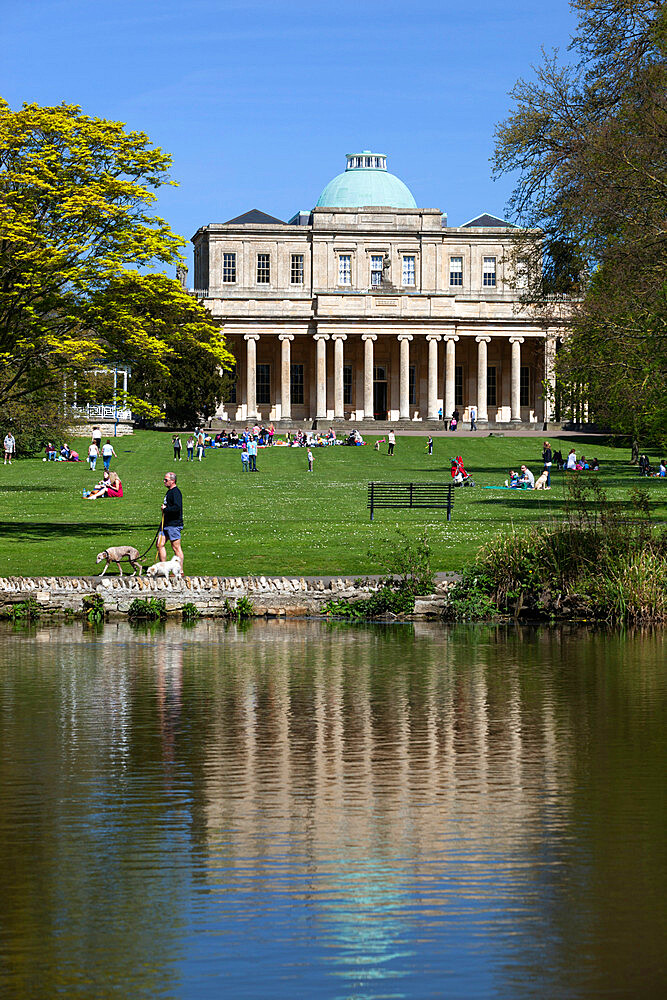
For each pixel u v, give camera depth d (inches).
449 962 375.6
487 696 800.3
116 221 1718.8
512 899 426.0
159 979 365.4
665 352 1478.8
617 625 1178.6
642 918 407.8
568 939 391.9
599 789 566.3
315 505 2242.9
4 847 485.7
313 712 747.4
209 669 912.9
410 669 912.9
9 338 1697.8
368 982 362.9
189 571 1371.8
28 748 652.1
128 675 885.8
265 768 609.3
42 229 1663.4
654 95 1536.7
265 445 4323.3
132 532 1776.6
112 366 1834.4
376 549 1534.2
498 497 2449.6
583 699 788.6
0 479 2908.5
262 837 495.5
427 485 2001.7
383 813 528.7
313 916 412.5
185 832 503.2
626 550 1261.1
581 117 1814.7
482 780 585.0
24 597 1234.6
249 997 353.4
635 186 1512.1
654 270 1536.7
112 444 4055.1
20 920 411.2
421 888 436.8
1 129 1616.6
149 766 613.3
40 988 360.2
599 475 3061.0
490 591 1246.3
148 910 418.0
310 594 1254.3
